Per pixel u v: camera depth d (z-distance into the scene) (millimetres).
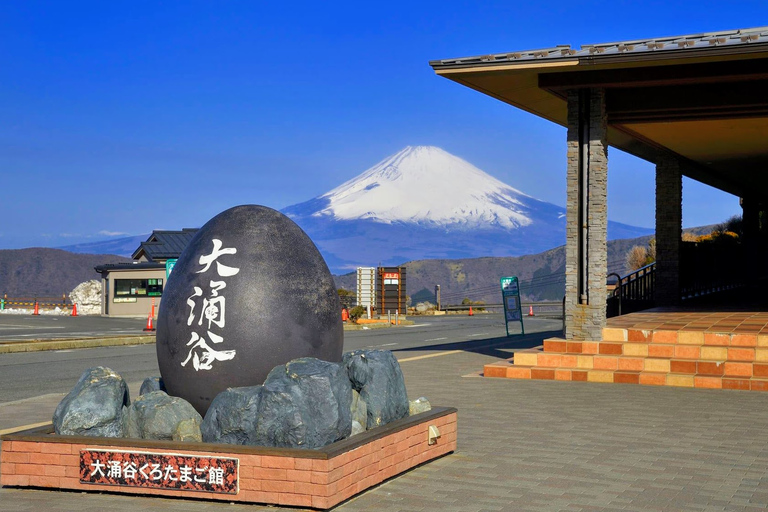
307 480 6508
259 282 7656
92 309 53844
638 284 24547
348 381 7238
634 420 10711
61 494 7137
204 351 7555
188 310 7707
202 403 7625
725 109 15938
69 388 15125
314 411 6805
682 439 9414
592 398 12750
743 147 21422
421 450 8023
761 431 9930
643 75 15180
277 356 7555
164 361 7871
